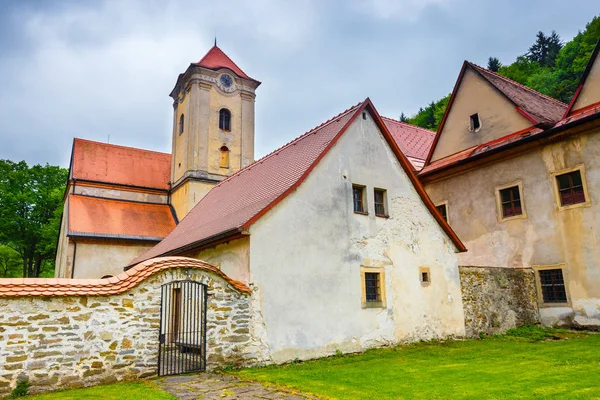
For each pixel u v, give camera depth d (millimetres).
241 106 32750
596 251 14727
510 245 17359
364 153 14359
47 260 43844
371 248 13688
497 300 15719
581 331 14828
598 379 7715
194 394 7691
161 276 9867
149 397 7457
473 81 19906
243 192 16359
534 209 16656
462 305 15148
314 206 12711
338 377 8938
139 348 9328
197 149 30094
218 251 12992
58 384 8406
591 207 14969
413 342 13789
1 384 7949
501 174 17953
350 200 13609
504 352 11578
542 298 16234
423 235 15078
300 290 11883
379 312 13312
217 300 10492
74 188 30141
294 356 11383
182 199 30344
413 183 15336
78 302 8859
